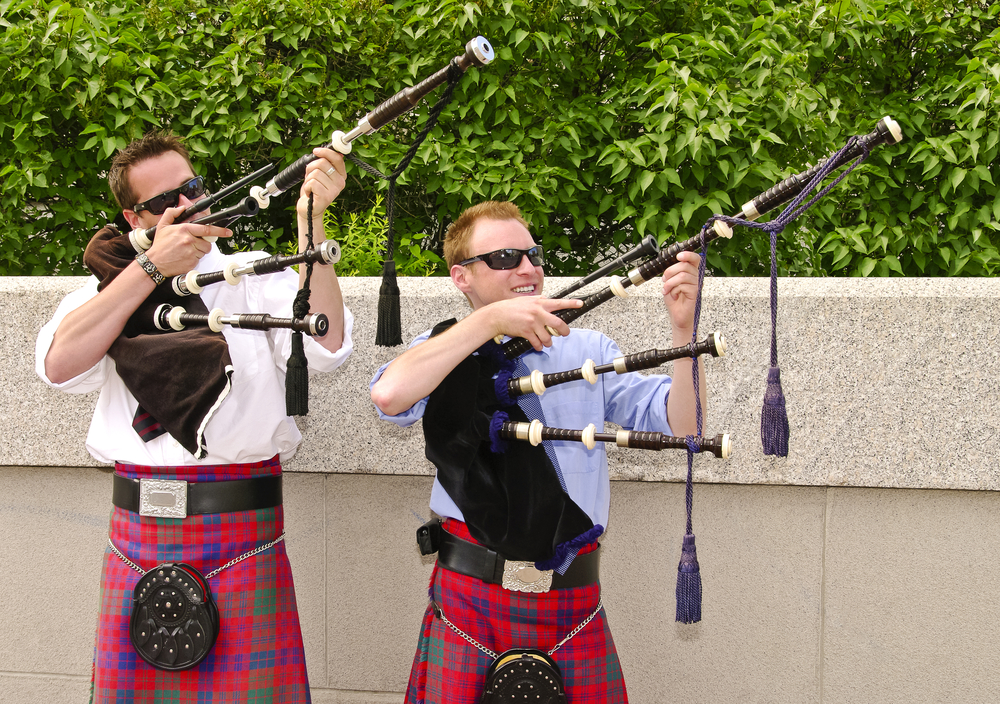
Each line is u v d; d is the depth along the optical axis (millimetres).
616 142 3004
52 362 1737
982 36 3361
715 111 2881
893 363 2168
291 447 1962
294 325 1479
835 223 3199
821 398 2205
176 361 1710
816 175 1341
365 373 2367
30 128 3115
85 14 3059
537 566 1584
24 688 2660
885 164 3195
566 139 3082
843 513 2311
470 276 1749
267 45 3355
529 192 3068
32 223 3277
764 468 2244
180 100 3215
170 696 1779
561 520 1555
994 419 2139
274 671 1810
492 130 3275
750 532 2359
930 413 2164
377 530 2508
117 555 1839
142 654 1731
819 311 2186
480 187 3066
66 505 2602
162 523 1793
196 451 1735
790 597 2354
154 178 1789
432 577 1773
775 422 1396
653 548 2406
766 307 2199
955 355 2141
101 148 3156
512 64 3225
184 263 1667
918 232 3162
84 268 3367
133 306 1710
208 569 1786
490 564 1616
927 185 3227
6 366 2459
